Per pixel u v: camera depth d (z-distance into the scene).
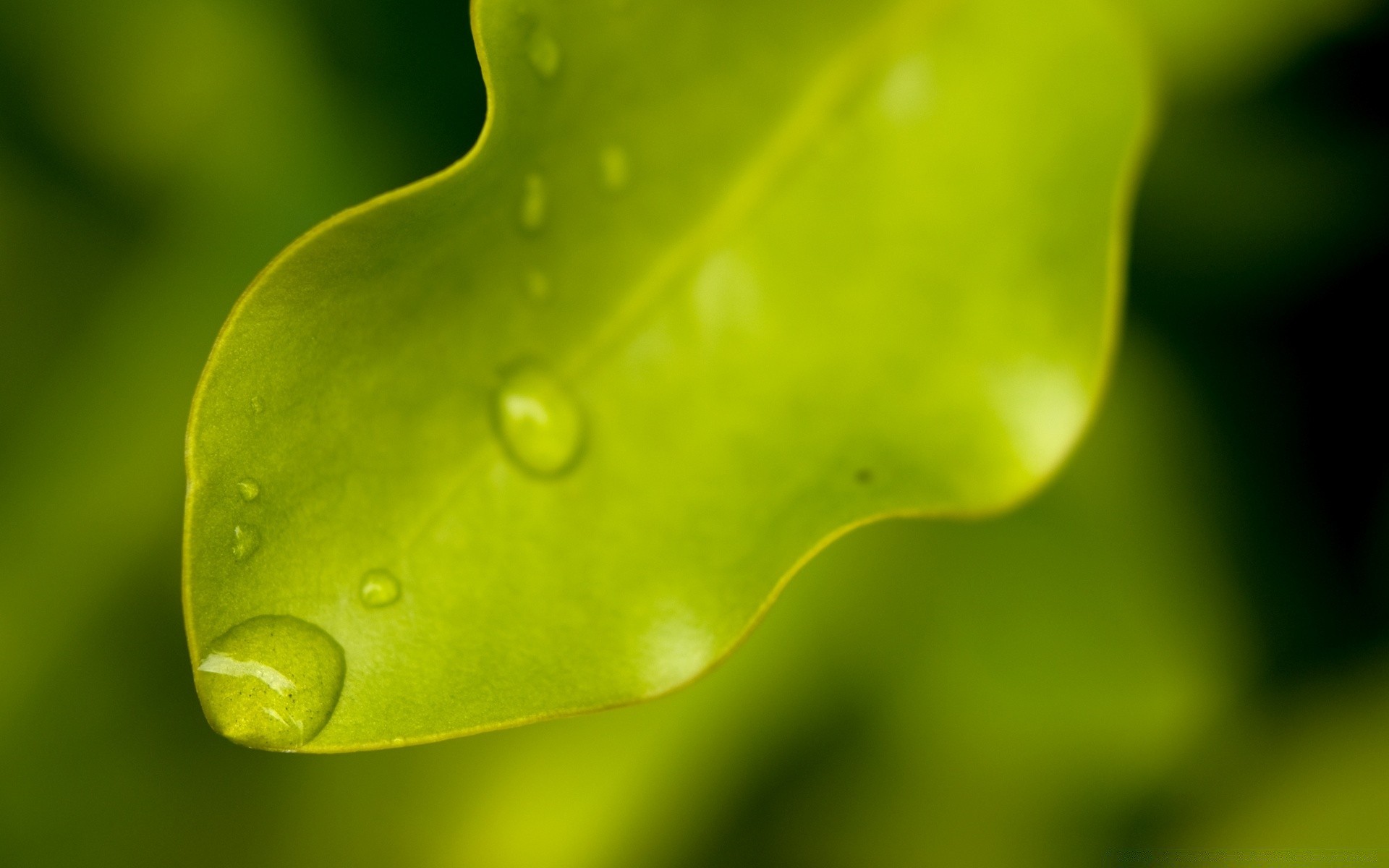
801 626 0.20
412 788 0.20
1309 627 0.20
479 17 0.16
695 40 0.16
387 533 0.16
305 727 0.16
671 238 0.16
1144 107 0.17
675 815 0.20
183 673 0.20
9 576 0.20
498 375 0.16
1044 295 0.17
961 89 0.17
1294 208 0.19
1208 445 0.20
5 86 0.20
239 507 0.16
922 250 0.17
